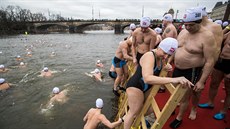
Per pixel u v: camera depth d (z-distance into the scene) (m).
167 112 2.16
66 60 15.23
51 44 29.17
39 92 7.71
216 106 4.30
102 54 19.08
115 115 5.69
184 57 3.02
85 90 7.87
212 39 2.68
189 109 4.21
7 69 11.61
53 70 11.53
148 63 2.19
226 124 3.56
